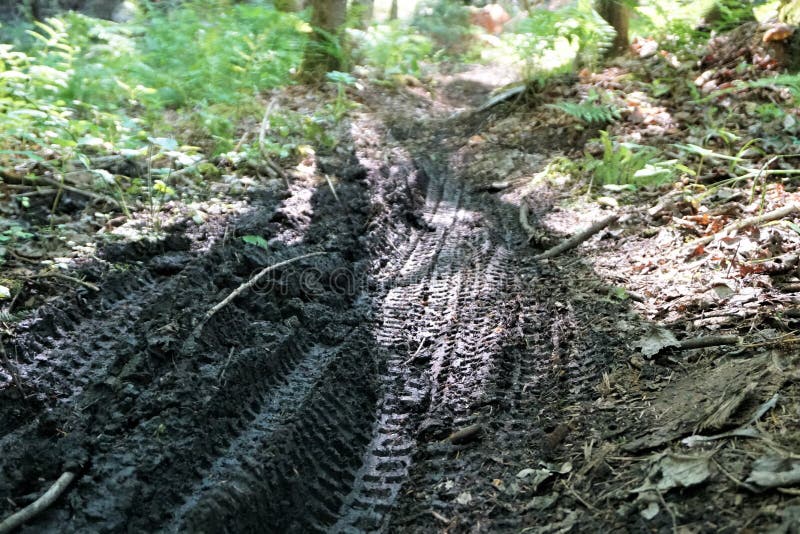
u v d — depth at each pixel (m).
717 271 3.61
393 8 15.38
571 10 8.36
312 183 5.10
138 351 2.95
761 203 4.17
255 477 2.50
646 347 3.08
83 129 4.39
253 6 8.09
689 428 2.45
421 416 3.09
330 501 2.62
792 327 2.90
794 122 5.65
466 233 5.11
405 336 3.69
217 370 2.94
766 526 1.92
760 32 7.00
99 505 2.28
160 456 2.48
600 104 7.14
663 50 8.22
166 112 6.23
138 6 8.77
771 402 2.39
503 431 2.88
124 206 4.03
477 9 16.39
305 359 3.32
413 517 2.54
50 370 2.82
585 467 2.50
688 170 4.98
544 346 3.45
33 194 4.04
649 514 2.14
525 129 7.45
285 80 7.80
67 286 3.29
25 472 2.40
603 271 4.07
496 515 2.44
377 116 7.91
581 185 5.77
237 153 5.22
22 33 7.95
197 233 4.00
